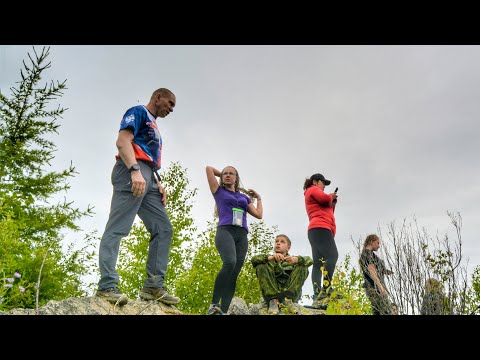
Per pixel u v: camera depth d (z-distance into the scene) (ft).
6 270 15.62
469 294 11.46
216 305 13.80
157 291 12.48
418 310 11.87
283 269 16.06
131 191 11.76
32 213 26.71
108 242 11.48
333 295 11.95
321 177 18.81
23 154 27.76
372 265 13.44
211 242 29.45
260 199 16.30
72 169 28.73
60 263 22.13
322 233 17.33
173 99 13.38
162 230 12.87
